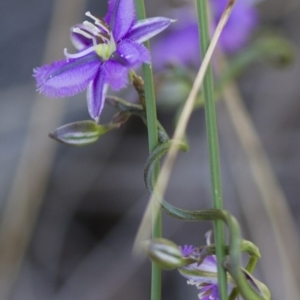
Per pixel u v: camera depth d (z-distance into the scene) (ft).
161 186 1.26
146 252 1.19
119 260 2.19
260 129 2.29
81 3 2.09
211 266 1.24
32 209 2.01
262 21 2.34
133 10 1.25
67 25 2.05
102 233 2.27
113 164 2.31
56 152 2.29
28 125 2.15
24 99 2.34
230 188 2.09
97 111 1.25
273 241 1.86
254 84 2.34
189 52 1.92
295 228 1.96
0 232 2.07
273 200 1.77
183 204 2.24
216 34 1.25
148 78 1.24
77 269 2.19
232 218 1.20
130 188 2.28
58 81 1.26
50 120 2.06
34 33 2.43
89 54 1.26
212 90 1.24
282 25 2.33
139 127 2.33
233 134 2.00
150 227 1.30
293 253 1.74
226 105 1.88
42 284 2.15
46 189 2.19
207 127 1.24
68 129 1.27
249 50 1.79
